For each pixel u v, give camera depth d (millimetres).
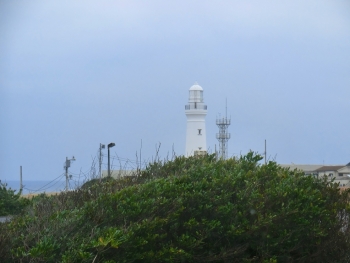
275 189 28344
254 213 27219
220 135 156250
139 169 34219
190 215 26375
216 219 26594
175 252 24266
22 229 24266
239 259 27156
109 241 21938
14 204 44719
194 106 149875
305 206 28266
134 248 23812
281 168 33188
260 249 27328
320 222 29000
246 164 32500
